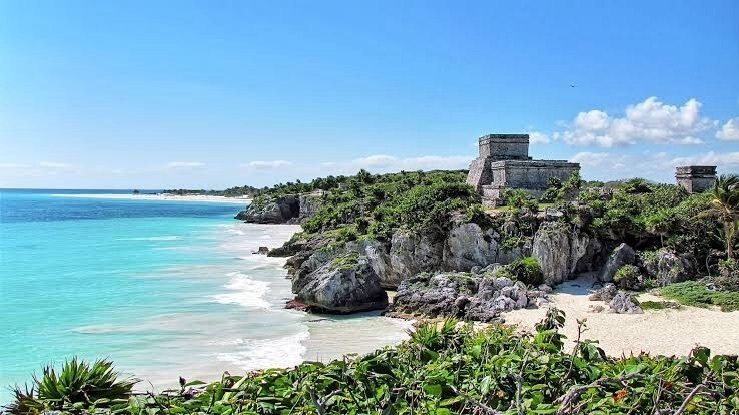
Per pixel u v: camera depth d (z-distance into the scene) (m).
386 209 53.16
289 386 6.90
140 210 183.25
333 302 35.12
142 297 39.88
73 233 95.75
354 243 47.34
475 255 43.09
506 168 56.84
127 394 8.29
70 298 39.41
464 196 51.91
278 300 39.25
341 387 6.88
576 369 7.12
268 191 153.00
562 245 40.81
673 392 6.61
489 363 7.00
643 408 6.50
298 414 6.25
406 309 35.44
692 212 43.59
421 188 57.03
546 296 36.47
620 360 8.23
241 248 73.75
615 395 6.76
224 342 28.36
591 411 6.12
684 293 35.16
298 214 131.50
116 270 53.00
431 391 6.53
